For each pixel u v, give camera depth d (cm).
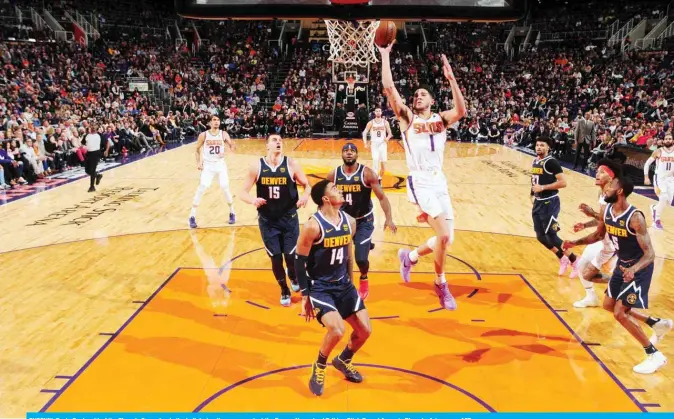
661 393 438
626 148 1553
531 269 755
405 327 561
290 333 545
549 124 2122
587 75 2783
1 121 1606
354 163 615
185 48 3269
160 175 1509
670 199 974
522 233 946
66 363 477
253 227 963
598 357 501
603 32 3238
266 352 503
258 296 642
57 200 1172
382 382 451
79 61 2488
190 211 1061
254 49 3334
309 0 468
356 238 619
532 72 3012
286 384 446
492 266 766
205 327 555
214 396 425
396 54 3306
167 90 2747
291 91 2923
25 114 1680
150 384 442
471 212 1105
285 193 604
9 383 441
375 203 1174
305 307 431
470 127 2647
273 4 474
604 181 485
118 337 530
